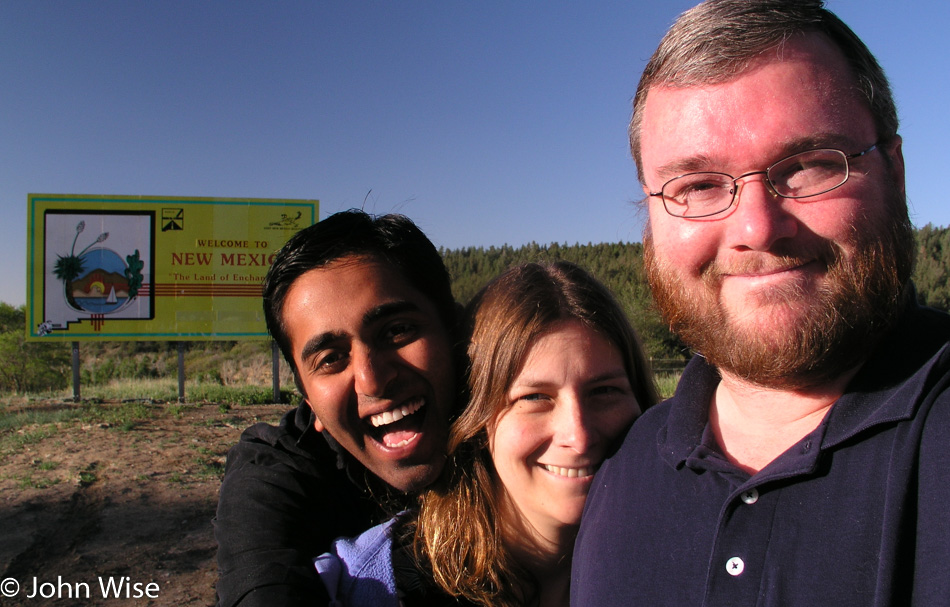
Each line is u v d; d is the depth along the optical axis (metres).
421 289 1.97
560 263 1.91
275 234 11.99
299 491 1.99
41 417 9.12
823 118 1.11
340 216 1.93
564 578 1.85
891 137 1.18
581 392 1.67
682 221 1.23
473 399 1.78
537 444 1.69
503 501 1.81
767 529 1.10
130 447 7.38
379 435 1.96
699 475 1.27
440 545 1.76
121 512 5.29
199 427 8.71
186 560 4.41
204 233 11.85
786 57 1.14
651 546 1.28
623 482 1.45
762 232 1.10
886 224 1.11
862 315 1.08
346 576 1.71
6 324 23.73
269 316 2.02
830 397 1.17
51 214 11.58
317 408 1.94
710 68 1.18
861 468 1.04
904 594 0.93
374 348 1.86
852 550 1.00
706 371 1.42
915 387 1.02
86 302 11.59
